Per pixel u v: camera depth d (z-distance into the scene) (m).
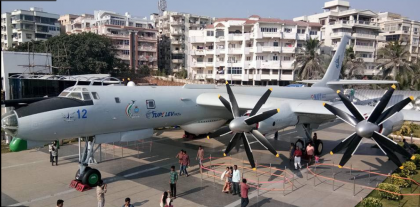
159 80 67.12
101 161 17.69
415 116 14.54
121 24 84.19
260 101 14.49
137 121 15.38
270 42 60.97
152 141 22.89
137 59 76.62
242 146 21.48
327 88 28.58
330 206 11.81
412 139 24.30
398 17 89.75
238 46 64.56
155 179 14.84
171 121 17.27
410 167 15.91
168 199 10.41
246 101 17.81
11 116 12.09
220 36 65.38
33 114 12.23
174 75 77.69
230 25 64.44
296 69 56.41
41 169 16.28
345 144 13.55
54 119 12.53
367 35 67.38
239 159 18.31
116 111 14.40
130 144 21.84
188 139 23.58
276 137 23.81
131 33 75.31
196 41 68.75
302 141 18.41
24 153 19.44
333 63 28.88
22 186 13.85
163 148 20.78
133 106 15.04
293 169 16.44
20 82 27.39
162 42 87.88
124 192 13.20
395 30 78.19
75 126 13.19
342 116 13.70
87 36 56.66
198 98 18.44
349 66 51.69
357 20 67.88
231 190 13.16
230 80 64.50
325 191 13.36
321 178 15.04
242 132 14.42
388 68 46.72
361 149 20.83
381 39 68.88
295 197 12.69
